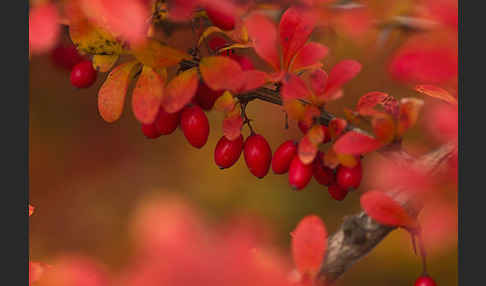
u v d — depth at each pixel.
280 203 0.79
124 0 0.44
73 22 0.45
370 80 0.61
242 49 0.49
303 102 0.46
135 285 0.42
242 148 0.47
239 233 0.42
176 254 0.42
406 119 0.45
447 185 0.45
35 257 0.72
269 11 0.49
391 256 0.72
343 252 0.46
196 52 0.46
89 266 0.44
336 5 0.49
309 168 0.46
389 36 0.50
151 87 0.45
